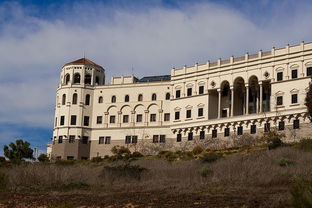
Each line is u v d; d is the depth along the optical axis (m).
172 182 50.53
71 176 54.44
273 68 102.75
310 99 76.94
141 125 122.06
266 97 107.62
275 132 91.69
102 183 54.78
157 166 75.56
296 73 99.81
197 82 113.81
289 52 101.38
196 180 50.38
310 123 94.50
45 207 36.59
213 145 103.88
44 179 51.88
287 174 47.06
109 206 35.50
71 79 128.50
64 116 126.31
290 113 97.19
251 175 48.16
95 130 126.00
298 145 79.06
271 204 31.59
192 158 87.88
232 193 39.25
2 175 50.16
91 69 130.25
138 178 58.00
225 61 110.75
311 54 98.69
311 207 28.03
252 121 101.81
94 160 103.19
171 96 117.62
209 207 32.47
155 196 39.56
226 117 105.75
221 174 51.25
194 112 112.19
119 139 123.31
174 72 118.44
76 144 123.06
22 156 110.56
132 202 36.59
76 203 37.47
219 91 109.81
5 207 36.91
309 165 54.09
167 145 114.38
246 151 86.19
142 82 125.00
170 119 116.31
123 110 125.12
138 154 107.38
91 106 127.69
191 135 111.50
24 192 46.50
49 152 129.88
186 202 35.28
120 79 129.00
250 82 106.62
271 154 69.19
